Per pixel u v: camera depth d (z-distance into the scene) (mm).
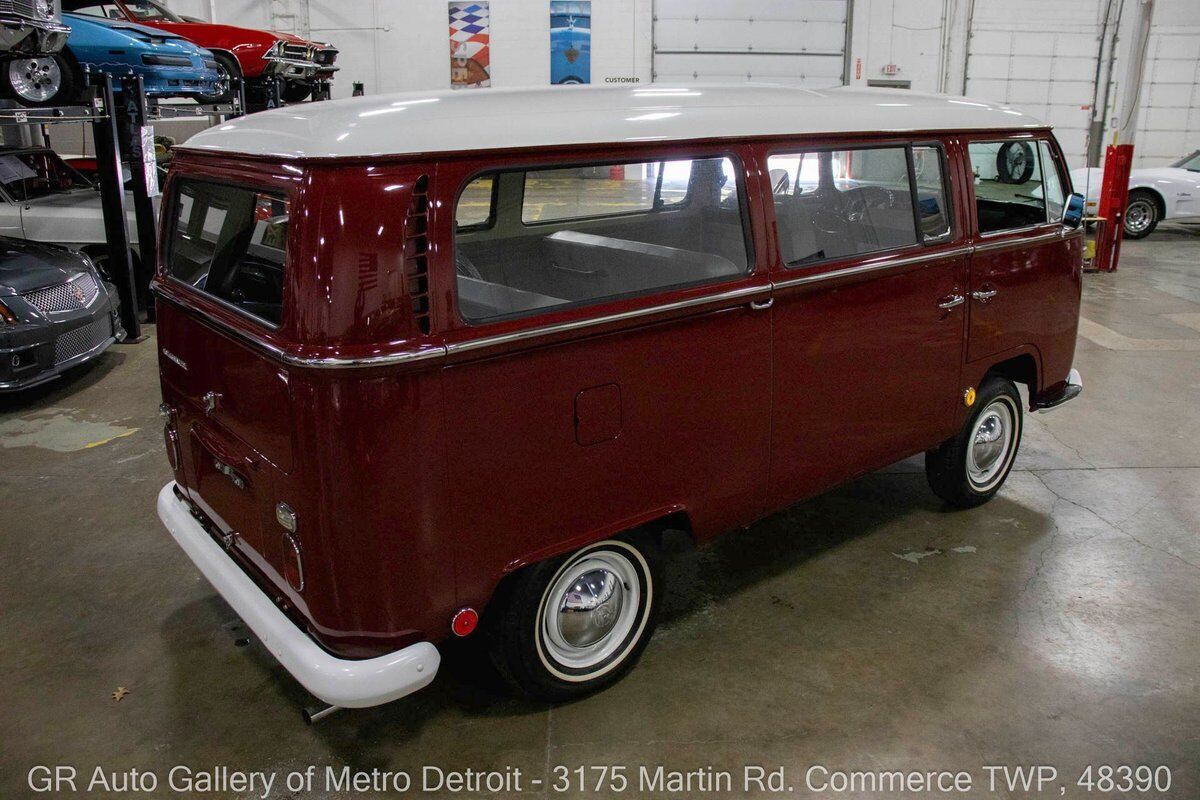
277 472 2381
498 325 2338
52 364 5895
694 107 2818
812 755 2742
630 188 2891
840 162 3182
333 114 2293
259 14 17719
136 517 4344
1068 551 4008
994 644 3311
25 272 5914
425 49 18031
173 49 8562
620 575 2977
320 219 2121
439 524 2363
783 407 3143
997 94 18797
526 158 2400
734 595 3660
